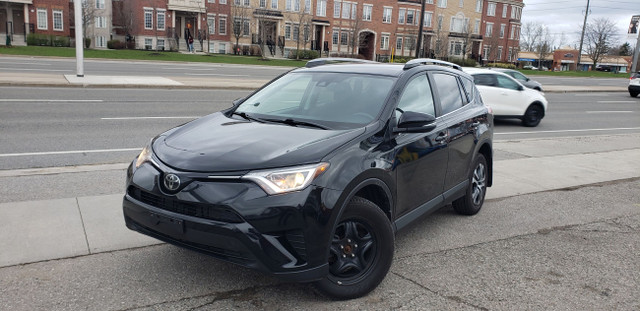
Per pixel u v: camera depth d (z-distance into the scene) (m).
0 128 9.21
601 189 7.09
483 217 5.57
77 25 17.92
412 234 4.95
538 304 3.63
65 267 3.81
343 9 60.56
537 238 5.01
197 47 53.19
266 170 3.09
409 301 3.56
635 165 8.87
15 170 6.41
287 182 3.06
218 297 3.48
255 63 39.62
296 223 3.04
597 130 14.69
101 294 3.46
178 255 4.11
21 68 21.42
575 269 4.29
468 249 4.61
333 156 3.29
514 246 4.75
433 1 65.75
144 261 3.98
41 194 5.45
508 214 5.73
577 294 3.83
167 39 52.00
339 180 3.21
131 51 42.75
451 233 5.01
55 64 25.31
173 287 3.59
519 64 75.75
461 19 69.19
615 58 105.31
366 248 3.53
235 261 3.08
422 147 4.14
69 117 10.80
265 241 3.01
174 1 51.03
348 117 3.94
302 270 3.10
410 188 4.05
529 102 14.44
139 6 50.34
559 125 15.41
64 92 14.64
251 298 3.49
